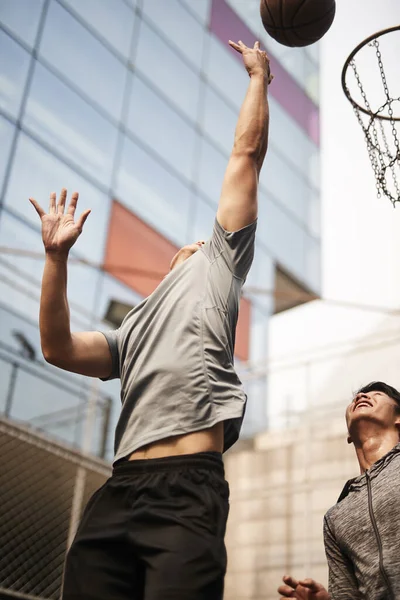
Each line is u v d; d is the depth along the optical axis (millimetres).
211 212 14562
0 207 10680
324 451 10797
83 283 11609
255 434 11664
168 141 14055
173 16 15117
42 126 11773
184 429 2033
